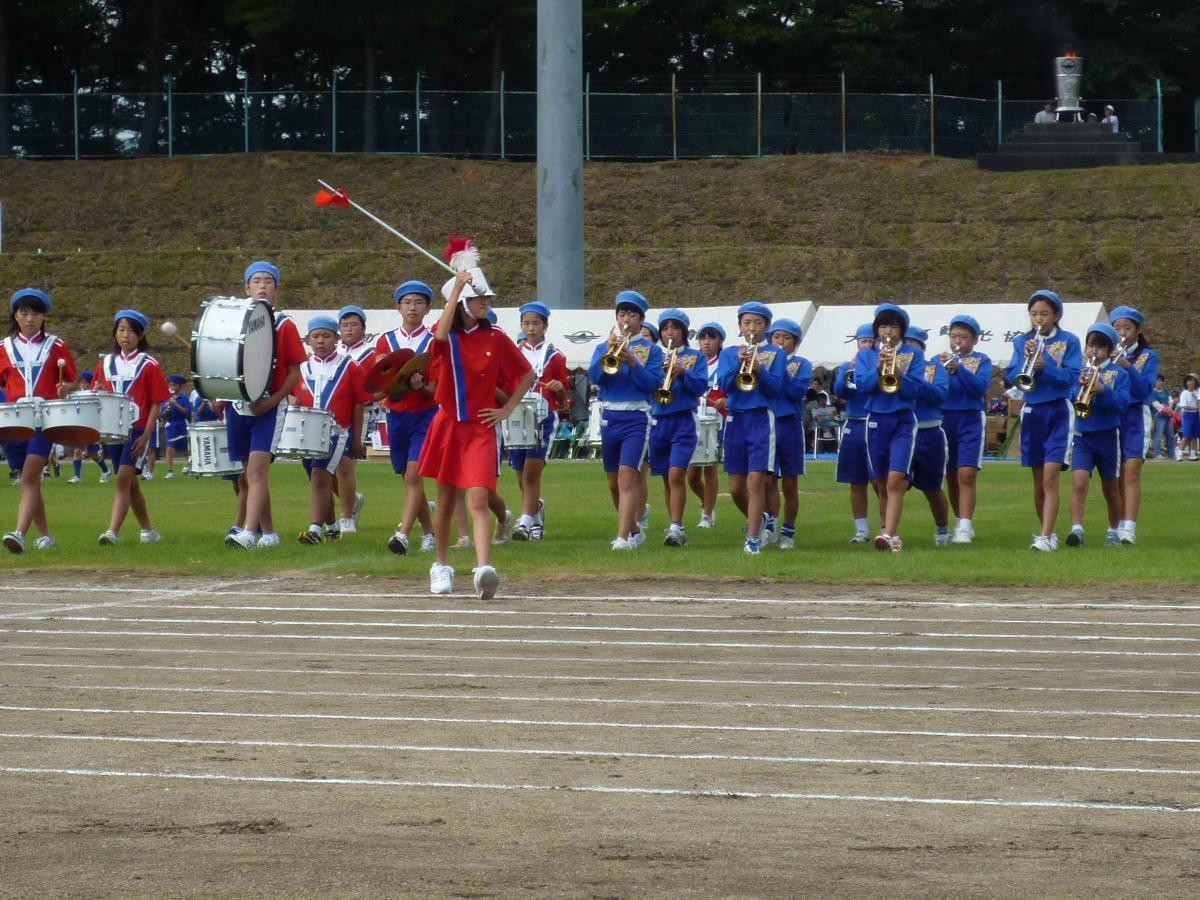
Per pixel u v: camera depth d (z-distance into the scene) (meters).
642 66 66.50
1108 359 14.35
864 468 15.17
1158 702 7.21
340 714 6.98
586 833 5.07
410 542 15.12
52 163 53.88
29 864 4.74
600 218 51.25
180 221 51.25
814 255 48.44
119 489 14.69
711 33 63.53
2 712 7.03
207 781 5.76
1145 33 63.12
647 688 7.62
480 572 10.08
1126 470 14.59
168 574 12.38
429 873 4.65
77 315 47.44
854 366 14.75
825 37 63.53
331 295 47.88
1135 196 49.53
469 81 62.91
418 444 13.67
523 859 4.79
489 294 10.19
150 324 47.06
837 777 5.81
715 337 17.08
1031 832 5.06
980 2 63.16
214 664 8.31
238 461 14.39
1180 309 45.56
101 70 62.78
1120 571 12.20
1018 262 47.66
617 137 54.34
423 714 6.98
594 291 47.69
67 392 14.24
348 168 53.38
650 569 12.49
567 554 13.58
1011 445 35.91
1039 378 14.16
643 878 4.59
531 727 6.70
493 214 51.34
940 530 15.08
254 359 13.52
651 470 15.57
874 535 16.17
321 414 14.22
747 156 53.84
